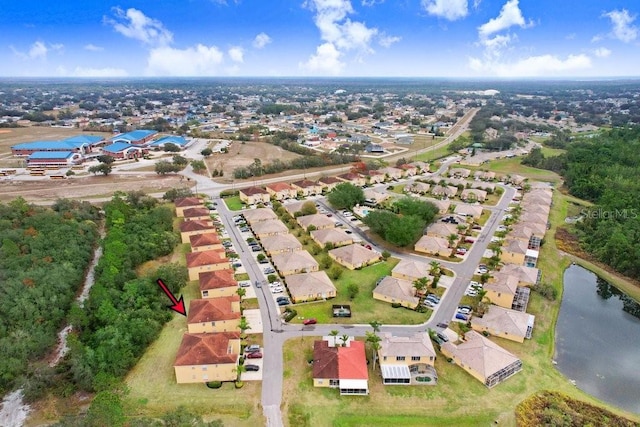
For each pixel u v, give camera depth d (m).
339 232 119.75
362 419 60.22
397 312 85.75
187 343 69.81
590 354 77.69
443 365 71.06
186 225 121.00
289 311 84.44
